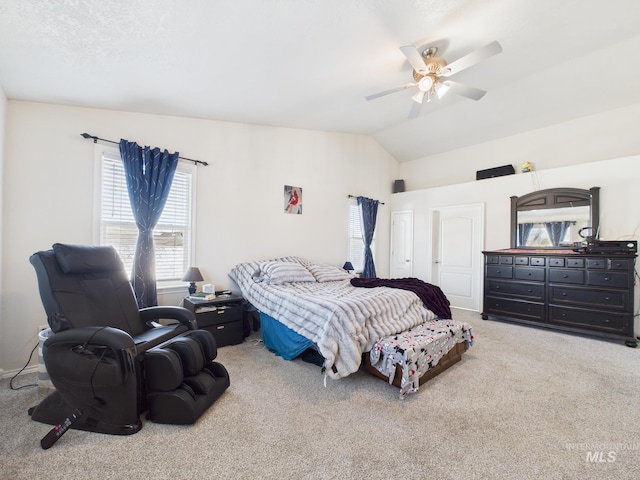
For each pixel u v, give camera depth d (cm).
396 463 146
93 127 283
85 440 162
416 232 564
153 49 205
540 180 426
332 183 488
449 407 197
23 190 249
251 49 217
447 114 457
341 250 500
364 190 543
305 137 452
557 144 435
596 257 338
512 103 409
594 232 374
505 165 482
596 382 233
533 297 384
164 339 210
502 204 461
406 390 205
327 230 480
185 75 245
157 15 172
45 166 259
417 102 295
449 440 163
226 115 349
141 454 151
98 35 184
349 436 166
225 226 373
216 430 171
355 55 242
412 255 567
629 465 145
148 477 136
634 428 174
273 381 234
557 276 365
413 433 169
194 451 154
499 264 416
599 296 336
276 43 213
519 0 207
